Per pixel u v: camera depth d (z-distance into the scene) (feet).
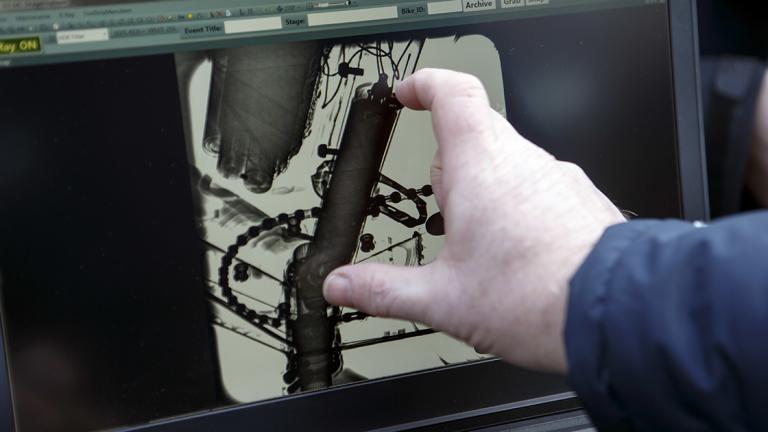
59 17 1.60
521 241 1.38
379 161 1.80
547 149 1.90
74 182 1.62
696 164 2.00
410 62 1.81
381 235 1.81
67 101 1.61
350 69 1.78
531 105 1.88
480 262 1.41
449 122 1.50
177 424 1.68
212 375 1.71
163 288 1.68
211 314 1.71
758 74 2.59
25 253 1.60
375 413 1.81
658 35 1.97
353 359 1.80
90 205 1.63
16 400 1.60
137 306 1.66
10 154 1.59
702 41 2.90
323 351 1.77
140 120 1.65
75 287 1.63
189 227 1.69
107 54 1.63
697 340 1.12
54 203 1.61
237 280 1.72
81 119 1.62
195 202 1.69
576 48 1.91
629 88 1.95
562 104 1.91
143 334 1.67
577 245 1.38
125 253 1.65
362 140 1.79
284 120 1.74
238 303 1.72
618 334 1.18
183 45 1.67
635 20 1.95
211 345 1.71
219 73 1.69
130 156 1.65
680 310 1.14
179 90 1.67
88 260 1.63
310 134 1.76
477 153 1.46
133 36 1.64
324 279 1.77
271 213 1.74
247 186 1.72
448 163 1.49
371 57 1.79
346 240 1.78
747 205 2.88
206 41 1.68
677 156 1.99
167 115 1.67
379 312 1.52
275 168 1.74
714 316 1.10
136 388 1.66
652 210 1.97
